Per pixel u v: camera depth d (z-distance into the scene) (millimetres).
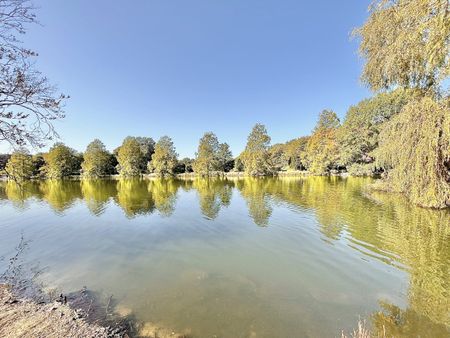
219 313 5367
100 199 22578
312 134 66750
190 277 7156
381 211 14359
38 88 5082
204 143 65312
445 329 4766
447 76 9500
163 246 9852
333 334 4680
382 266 7570
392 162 16188
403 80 12641
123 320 5074
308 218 13500
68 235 11453
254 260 8320
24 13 4742
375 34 12367
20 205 19672
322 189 26016
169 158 65500
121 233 11695
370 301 5801
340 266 7664
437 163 12898
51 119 5422
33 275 7316
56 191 29875
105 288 6508
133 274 7371
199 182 42438
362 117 45688
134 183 42656
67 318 5070
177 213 15883
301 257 8453
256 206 17562
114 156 76875
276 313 5371
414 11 9500
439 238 9719
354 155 46250
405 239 9711
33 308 5469
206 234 11359
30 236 11344
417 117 13125
